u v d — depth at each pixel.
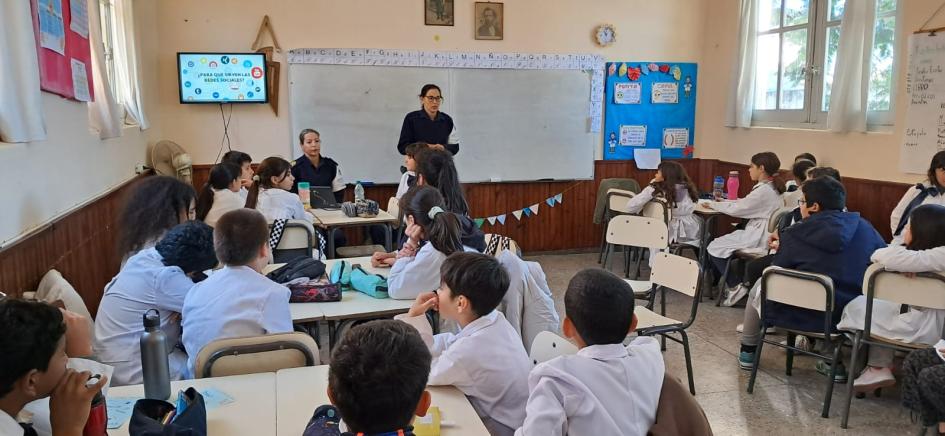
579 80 6.52
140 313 2.34
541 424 1.51
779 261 3.45
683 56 6.80
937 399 2.50
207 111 5.72
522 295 2.72
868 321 3.00
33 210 2.61
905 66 4.72
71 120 3.18
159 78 5.59
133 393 1.79
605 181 6.44
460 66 6.20
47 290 2.48
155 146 5.29
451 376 1.82
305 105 5.89
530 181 6.56
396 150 6.16
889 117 4.90
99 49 3.63
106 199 3.79
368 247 4.79
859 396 3.31
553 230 6.72
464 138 6.30
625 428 1.52
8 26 2.34
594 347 1.63
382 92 6.04
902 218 4.23
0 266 2.19
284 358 1.96
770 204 5.01
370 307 2.67
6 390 1.24
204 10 5.62
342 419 1.33
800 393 3.37
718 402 3.27
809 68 5.61
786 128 5.89
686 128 6.91
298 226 3.84
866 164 5.05
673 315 4.68
